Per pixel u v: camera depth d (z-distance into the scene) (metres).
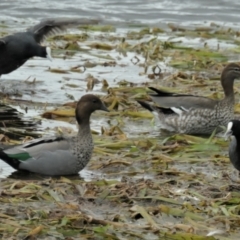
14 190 13.30
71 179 14.45
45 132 17.09
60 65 23.38
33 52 21.64
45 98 19.97
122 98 19.44
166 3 32.22
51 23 22.00
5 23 28.91
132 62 23.83
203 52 24.42
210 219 12.50
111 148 16.16
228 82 17.94
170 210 12.65
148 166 15.11
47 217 12.28
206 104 17.83
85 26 28.22
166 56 24.42
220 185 14.16
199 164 15.38
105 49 25.41
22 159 14.49
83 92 20.56
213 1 32.25
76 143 14.70
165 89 20.58
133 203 13.06
